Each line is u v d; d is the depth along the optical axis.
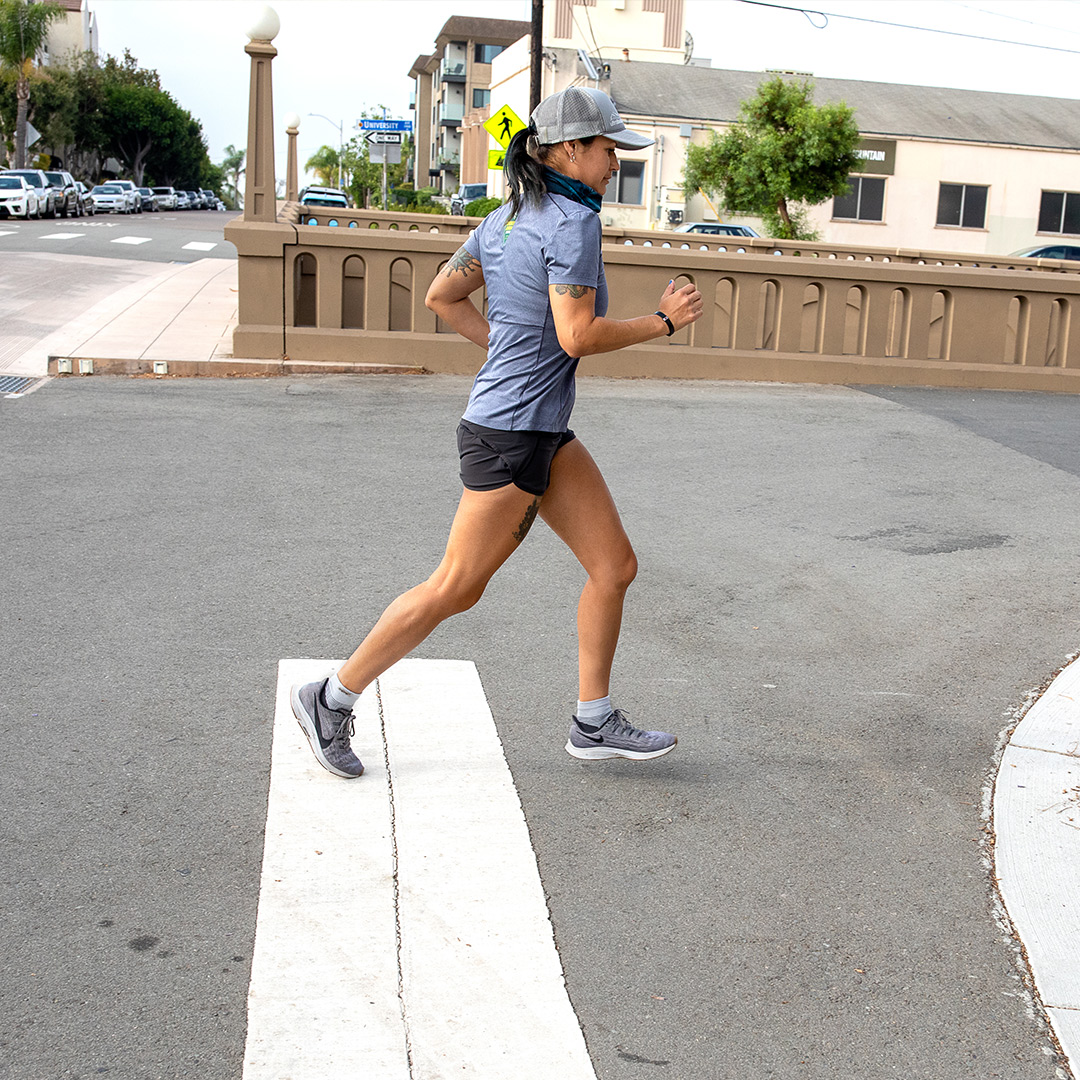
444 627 5.14
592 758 3.82
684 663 4.88
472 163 59.59
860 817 3.64
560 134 3.16
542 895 3.11
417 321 12.24
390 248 11.97
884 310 13.05
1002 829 3.57
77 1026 2.53
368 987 2.70
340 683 3.60
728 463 8.66
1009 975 2.88
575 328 3.09
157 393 10.27
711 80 39.81
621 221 37.03
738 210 32.44
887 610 5.65
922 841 3.51
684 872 3.28
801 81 38.69
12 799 3.49
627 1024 2.63
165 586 5.45
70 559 5.75
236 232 11.62
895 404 11.60
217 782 3.65
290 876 3.14
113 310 14.62
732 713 4.40
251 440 8.57
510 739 4.07
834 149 30.48
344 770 3.68
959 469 8.77
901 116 39.22
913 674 4.86
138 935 2.86
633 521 7.04
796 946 2.96
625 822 3.54
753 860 3.36
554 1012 2.64
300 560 5.93
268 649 4.76
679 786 3.79
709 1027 2.64
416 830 3.41
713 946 2.94
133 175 94.19
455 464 8.14
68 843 3.26
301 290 12.66
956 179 38.22
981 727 4.36
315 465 7.92
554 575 5.92
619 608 3.68
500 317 3.26
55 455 7.80
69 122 81.38
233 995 2.66
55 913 2.93
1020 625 5.49
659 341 12.96
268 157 11.91
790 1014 2.70
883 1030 2.65
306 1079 2.39
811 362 12.88
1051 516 7.51
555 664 4.77
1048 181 38.50
